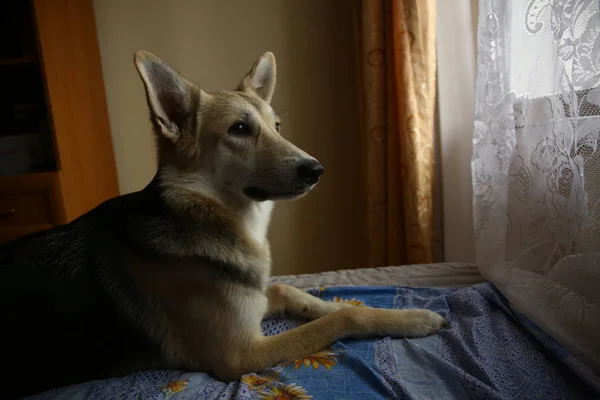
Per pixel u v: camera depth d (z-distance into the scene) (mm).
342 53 2412
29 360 949
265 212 1304
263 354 968
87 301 984
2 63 1932
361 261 2615
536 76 1029
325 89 2451
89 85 2273
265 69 1443
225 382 964
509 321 1045
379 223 2072
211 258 994
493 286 1199
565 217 932
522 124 1089
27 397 908
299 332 1018
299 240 2613
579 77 865
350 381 837
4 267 996
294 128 2490
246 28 2412
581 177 881
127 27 2408
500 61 1119
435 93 1824
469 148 1720
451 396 773
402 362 887
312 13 2383
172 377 946
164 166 1126
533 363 863
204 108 1162
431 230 1871
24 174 1963
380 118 1977
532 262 1068
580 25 854
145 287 992
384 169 2025
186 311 967
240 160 1162
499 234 1172
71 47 2107
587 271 867
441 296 1178
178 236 1013
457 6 1662
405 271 1500
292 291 1273
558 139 940
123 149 2557
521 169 1100
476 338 958
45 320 953
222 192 1163
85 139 2205
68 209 2029
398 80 1803
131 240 1025
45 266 1012
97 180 2322
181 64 2455
